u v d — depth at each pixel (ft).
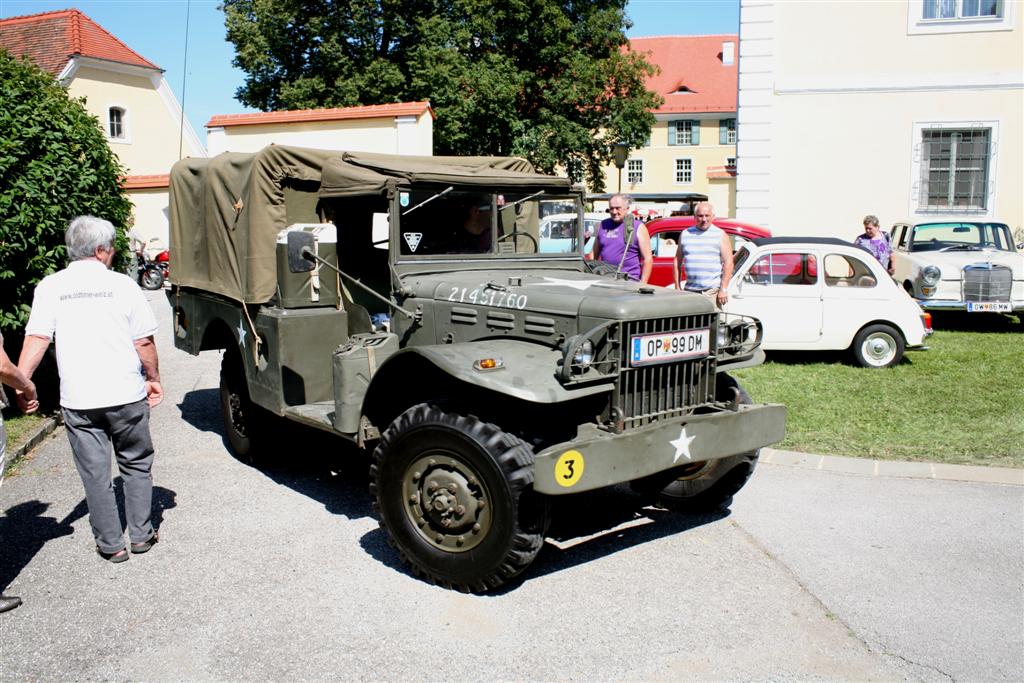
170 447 22.36
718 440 13.97
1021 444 21.18
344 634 12.32
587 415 14.19
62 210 25.27
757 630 12.35
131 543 15.38
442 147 89.76
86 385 14.28
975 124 48.47
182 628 12.54
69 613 13.03
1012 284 38.70
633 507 17.72
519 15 86.53
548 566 14.71
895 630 12.32
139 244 69.05
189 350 22.49
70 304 14.30
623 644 11.98
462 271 17.40
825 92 49.75
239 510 17.49
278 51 104.01
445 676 11.18
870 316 31.12
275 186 18.15
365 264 17.99
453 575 13.44
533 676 11.17
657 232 41.63
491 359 12.99
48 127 25.45
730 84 158.51
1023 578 13.97
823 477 19.26
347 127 51.90
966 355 33.22
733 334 15.46
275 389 17.88
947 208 49.83
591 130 94.58
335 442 22.94
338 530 16.35
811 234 51.19
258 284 18.19
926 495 17.99
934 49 48.34
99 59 94.02
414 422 13.67
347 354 15.39
